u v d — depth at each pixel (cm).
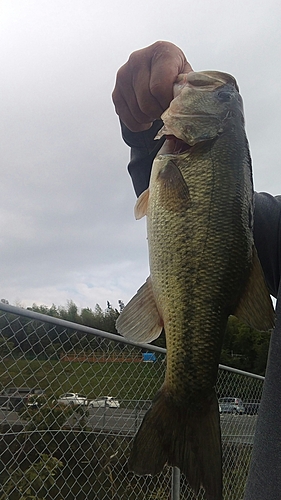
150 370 356
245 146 154
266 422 129
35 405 288
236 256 142
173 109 149
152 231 150
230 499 399
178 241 145
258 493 121
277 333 137
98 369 321
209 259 143
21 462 296
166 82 144
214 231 144
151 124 165
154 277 148
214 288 142
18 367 277
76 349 306
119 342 317
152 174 156
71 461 321
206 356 142
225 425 416
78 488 312
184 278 144
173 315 143
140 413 338
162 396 140
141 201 162
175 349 143
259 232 157
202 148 150
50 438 307
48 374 294
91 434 323
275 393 130
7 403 280
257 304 137
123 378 337
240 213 145
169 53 147
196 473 128
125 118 160
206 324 142
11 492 287
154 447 130
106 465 325
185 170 148
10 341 270
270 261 156
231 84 162
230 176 148
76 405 310
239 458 421
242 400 439
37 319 269
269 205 164
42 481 296
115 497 332
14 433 280
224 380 425
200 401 140
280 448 121
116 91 156
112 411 330
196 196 146
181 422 136
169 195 147
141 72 147
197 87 153
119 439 338
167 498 355
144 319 145
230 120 154
